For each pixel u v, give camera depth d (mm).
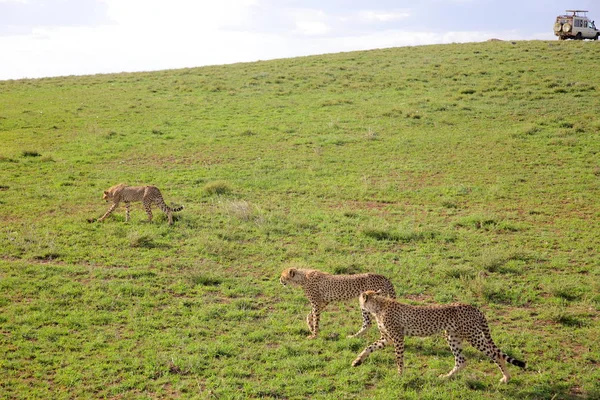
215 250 13102
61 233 14055
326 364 8664
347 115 28000
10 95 33750
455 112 27781
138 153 22406
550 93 30312
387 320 8258
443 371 8508
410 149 22609
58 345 8953
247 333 9617
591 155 21125
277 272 12156
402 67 39031
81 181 18781
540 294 11227
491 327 9867
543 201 16984
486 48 44125
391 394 7832
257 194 17781
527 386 8086
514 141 23125
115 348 8930
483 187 18375
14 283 10977
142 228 14539
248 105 30625
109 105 30938
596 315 10312
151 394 7828
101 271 11773
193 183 18828
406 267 12391
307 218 15539
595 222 15203
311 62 42938
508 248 13461
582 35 49469
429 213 16188
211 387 7988
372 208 16641
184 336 9367
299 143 23766
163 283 11438
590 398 7789
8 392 7711
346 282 9422
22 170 19828
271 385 8055
